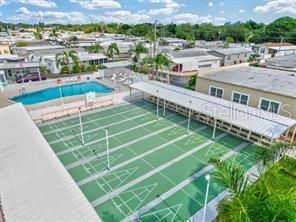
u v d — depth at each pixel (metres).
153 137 21.47
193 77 34.97
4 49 55.47
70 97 33.28
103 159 18.00
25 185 11.12
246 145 20.02
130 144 20.22
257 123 19.08
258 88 23.25
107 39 92.81
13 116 19.16
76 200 10.34
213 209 13.17
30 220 9.19
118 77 44.44
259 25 118.38
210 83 27.91
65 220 9.27
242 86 24.44
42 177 11.69
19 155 13.54
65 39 90.81
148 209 13.23
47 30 148.50
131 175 16.12
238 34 97.00
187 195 14.24
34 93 36.03
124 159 18.00
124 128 23.33
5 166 12.55
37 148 14.28
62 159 18.00
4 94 34.72
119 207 13.35
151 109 28.59
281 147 12.91
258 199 7.47
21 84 38.66
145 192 14.51
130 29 120.69
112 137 21.45
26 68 42.28
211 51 58.53
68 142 20.56
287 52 63.28
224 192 14.41
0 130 16.66
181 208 13.27
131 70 49.34
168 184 15.22
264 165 13.03
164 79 43.09
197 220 12.45
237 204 7.59
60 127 23.59
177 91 27.98
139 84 31.36
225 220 9.56
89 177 15.92
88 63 50.91
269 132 17.56
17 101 32.28
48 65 48.59
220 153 18.81
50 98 34.09
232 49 61.31
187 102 24.19
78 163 17.50
